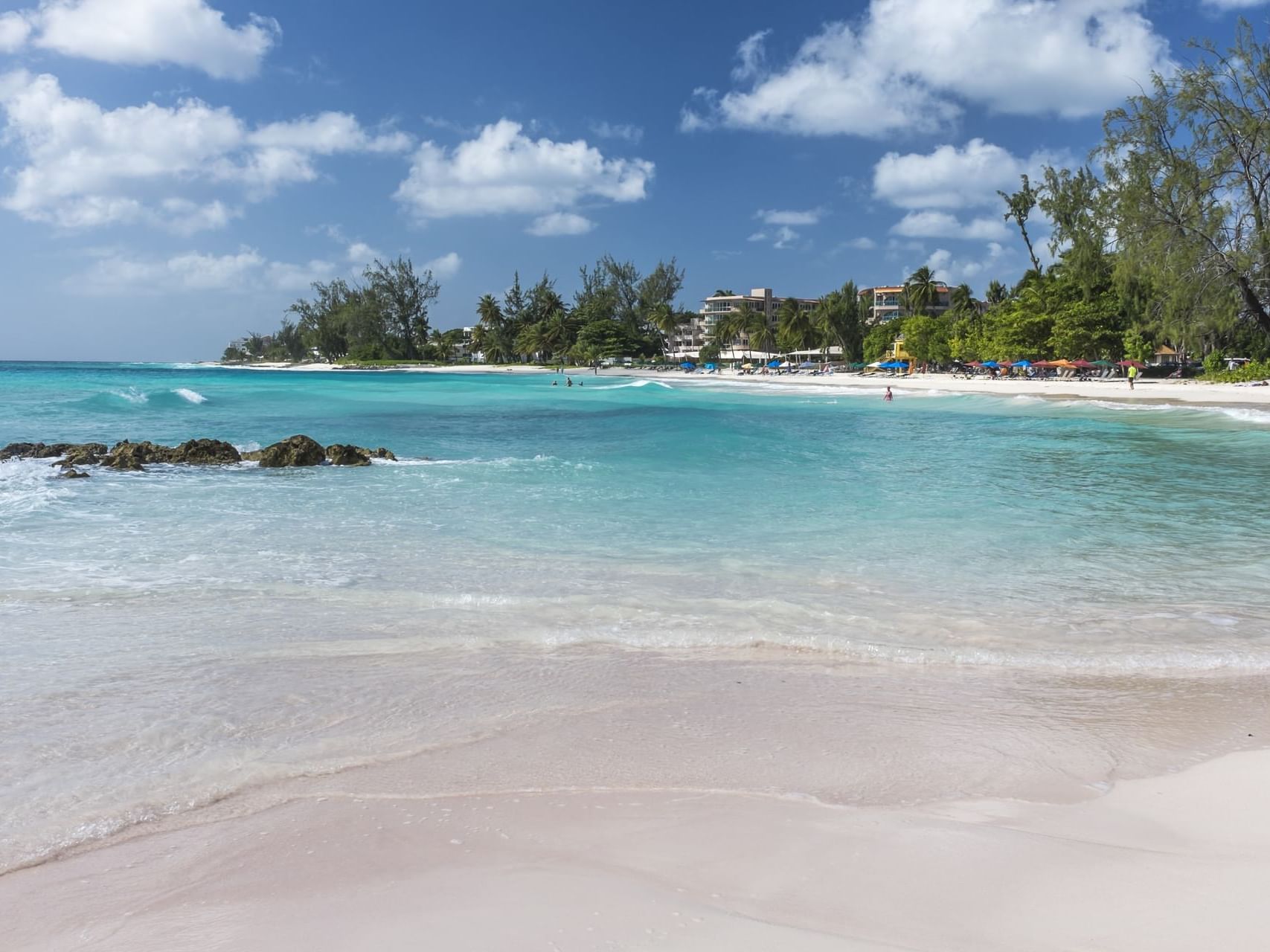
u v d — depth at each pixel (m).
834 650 6.58
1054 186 69.69
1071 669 6.20
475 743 4.79
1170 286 46.78
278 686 5.72
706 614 7.49
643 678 5.91
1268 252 44.78
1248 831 3.70
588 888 3.19
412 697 5.53
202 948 2.86
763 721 5.12
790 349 131.00
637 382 86.56
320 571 9.11
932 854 3.47
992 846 3.54
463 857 3.48
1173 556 10.07
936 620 7.40
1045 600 8.11
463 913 3.02
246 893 3.24
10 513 12.58
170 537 10.99
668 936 2.85
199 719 5.14
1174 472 18.52
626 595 8.15
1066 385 58.22
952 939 2.83
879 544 10.65
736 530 11.60
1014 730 5.01
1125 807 3.97
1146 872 3.30
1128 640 6.89
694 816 3.85
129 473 17.42
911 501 14.28
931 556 10.03
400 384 79.25
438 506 13.51
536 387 74.94
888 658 6.41
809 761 4.54
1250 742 4.85
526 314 154.88
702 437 27.33
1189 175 45.75
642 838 3.62
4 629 6.95
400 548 10.34
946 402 49.91
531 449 23.55
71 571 9.05
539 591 8.29
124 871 3.46
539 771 4.41
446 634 6.89
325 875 3.36
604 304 147.62
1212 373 56.09
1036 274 82.56
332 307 174.38
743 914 3.00
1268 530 11.80
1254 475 17.97
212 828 3.83
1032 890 3.17
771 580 8.80
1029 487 16.03
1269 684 5.89
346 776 4.38
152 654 6.37
